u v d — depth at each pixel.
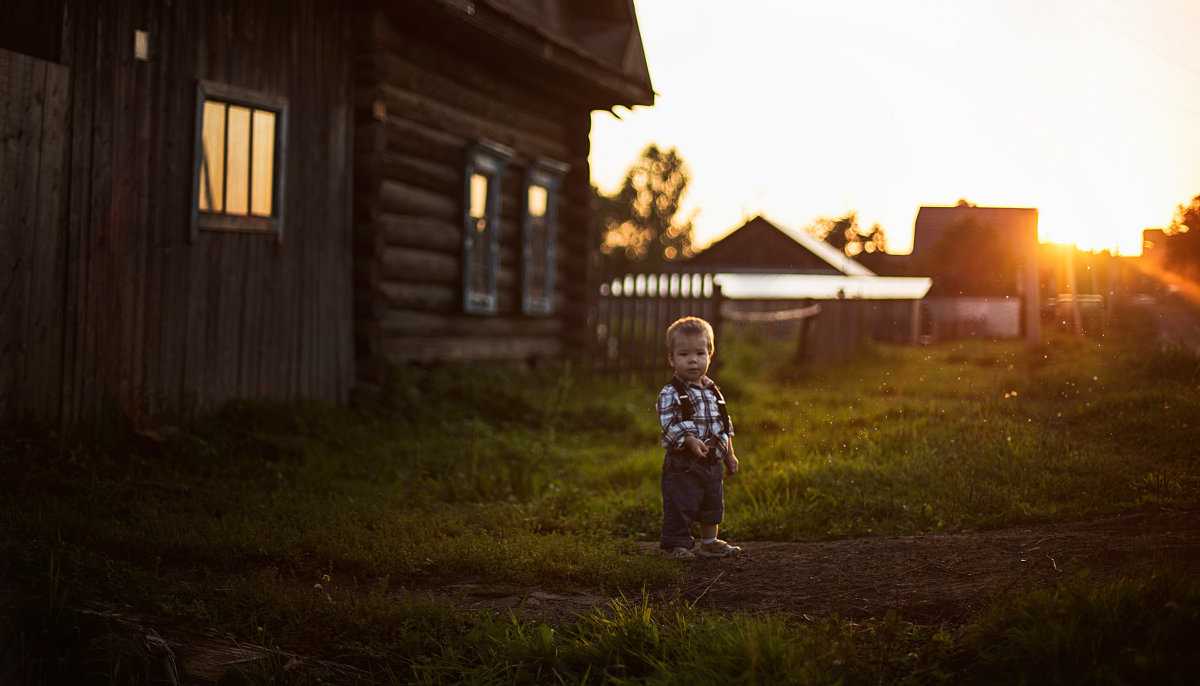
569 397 11.16
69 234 6.54
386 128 9.55
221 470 6.49
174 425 7.30
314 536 4.71
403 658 3.36
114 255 6.87
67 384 6.54
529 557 4.38
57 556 3.97
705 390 4.78
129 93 6.95
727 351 19.27
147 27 7.07
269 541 4.60
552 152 13.13
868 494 5.29
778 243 38.03
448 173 10.77
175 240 7.35
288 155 8.40
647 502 5.94
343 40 9.05
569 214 13.68
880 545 4.39
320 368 8.80
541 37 10.61
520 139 12.27
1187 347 6.27
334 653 3.45
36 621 3.54
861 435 6.49
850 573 3.94
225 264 7.80
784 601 3.66
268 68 8.16
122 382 6.94
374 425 8.47
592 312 13.63
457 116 10.84
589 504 6.00
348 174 9.15
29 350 6.28
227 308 7.82
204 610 3.67
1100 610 2.78
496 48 10.65
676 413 4.68
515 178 12.31
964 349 7.21
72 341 6.57
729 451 4.76
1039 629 2.76
